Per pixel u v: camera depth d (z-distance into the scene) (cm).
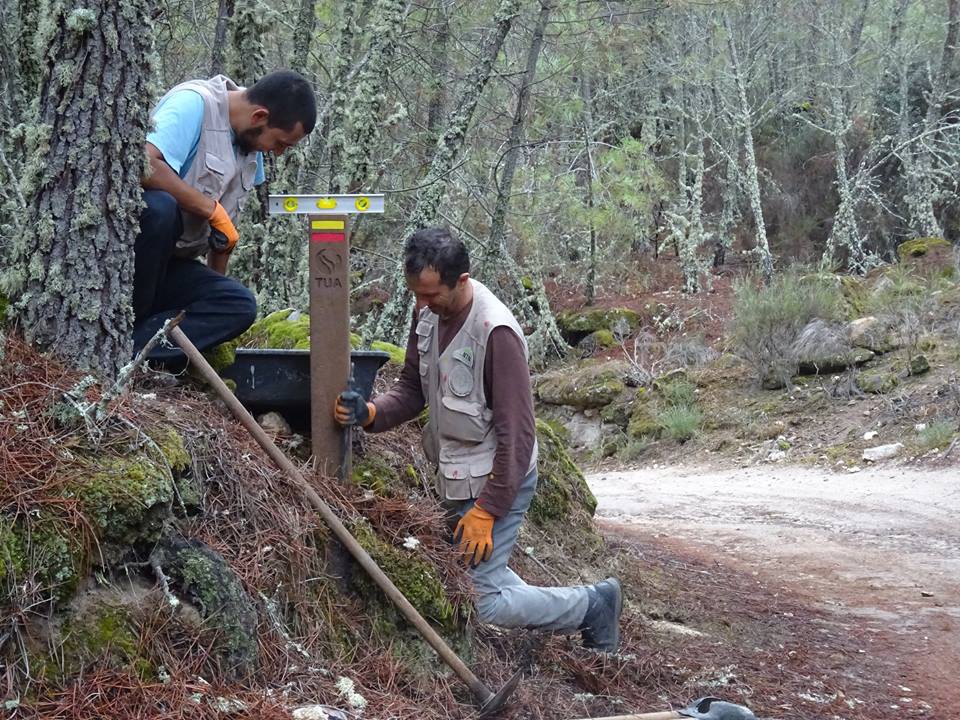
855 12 2531
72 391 309
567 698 385
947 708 452
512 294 1972
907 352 1484
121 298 344
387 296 1353
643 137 1992
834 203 2433
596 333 1958
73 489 282
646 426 1584
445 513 402
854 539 875
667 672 441
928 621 597
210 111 386
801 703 438
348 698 313
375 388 509
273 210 377
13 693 255
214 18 1130
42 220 335
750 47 2258
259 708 284
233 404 350
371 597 356
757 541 863
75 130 335
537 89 1216
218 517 331
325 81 1194
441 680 352
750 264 2341
